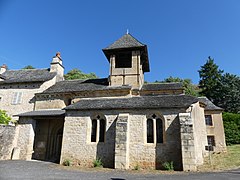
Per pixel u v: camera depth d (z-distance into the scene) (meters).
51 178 9.44
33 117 18.45
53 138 20.25
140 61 22.72
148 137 14.16
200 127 16.70
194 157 12.18
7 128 17.25
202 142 16.80
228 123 28.56
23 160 16.59
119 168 12.98
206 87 49.53
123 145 13.41
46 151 19.58
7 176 9.66
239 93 42.75
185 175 10.50
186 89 49.28
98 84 22.52
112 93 20.19
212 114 24.62
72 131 15.48
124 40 23.70
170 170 12.38
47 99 22.06
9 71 28.45
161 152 13.30
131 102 15.96
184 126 12.88
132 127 14.33
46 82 23.89
